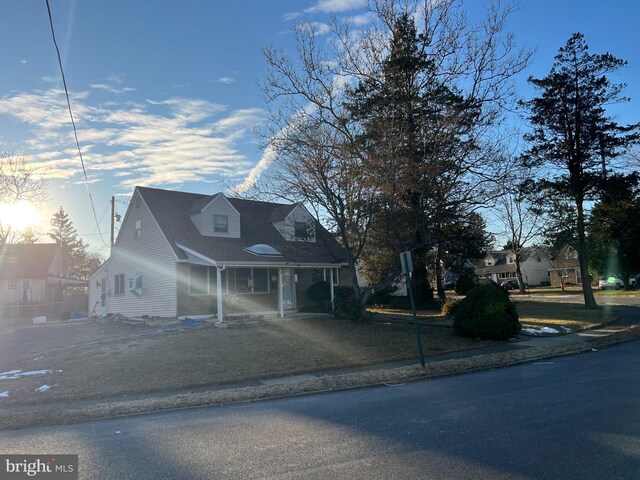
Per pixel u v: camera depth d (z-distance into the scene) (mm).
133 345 14836
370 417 7199
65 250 69875
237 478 4805
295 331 17406
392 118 17094
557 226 29047
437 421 6750
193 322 19469
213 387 10523
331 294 24688
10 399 9664
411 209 17859
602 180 27344
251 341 15328
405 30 18812
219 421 7480
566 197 28328
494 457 5121
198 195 25953
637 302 32375
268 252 22531
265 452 5637
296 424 7004
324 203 18156
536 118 28172
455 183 17734
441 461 5055
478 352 14039
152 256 23062
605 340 15648
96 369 12016
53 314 39125
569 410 7051
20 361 13805
